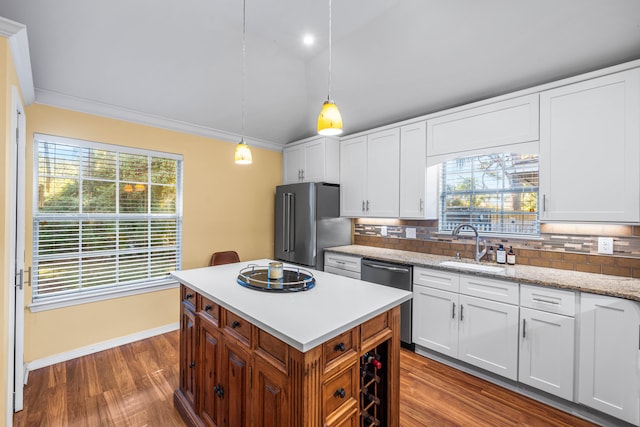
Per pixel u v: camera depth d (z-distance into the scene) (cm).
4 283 149
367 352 151
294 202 377
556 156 218
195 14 219
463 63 245
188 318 190
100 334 275
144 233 303
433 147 290
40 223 246
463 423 183
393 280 288
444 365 254
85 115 265
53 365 248
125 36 221
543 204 225
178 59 250
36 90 236
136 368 245
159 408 197
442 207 321
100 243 276
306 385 106
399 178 318
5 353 151
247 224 388
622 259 211
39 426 178
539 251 251
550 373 197
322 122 153
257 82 300
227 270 218
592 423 185
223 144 364
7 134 150
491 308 223
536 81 240
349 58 275
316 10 222
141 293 299
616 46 198
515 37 214
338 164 382
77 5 193
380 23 234
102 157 277
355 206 362
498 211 282
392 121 342
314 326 116
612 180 195
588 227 227
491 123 252
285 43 261
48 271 249
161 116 304
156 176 312
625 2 177
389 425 156
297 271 213
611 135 196
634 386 167
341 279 195
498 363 220
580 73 222
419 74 268
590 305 181
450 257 302
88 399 205
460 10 207
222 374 153
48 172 249
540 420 187
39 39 204
